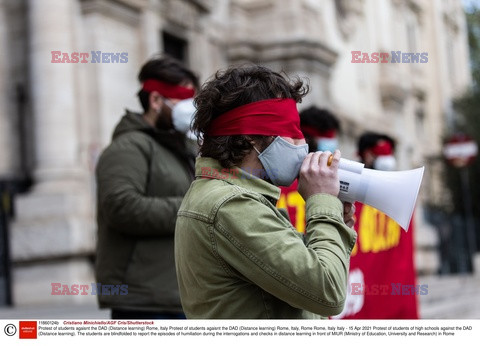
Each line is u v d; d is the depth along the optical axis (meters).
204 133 2.01
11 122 10.62
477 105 23.92
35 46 10.31
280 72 2.07
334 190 1.96
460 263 21.56
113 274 3.04
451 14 25.19
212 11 14.39
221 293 1.87
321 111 3.79
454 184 23.19
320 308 1.79
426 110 23.64
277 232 1.82
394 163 5.04
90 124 10.76
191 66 13.57
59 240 9.75
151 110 3.29
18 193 10.38
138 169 3.07
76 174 10.20
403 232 4.38
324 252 1.84
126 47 11.55
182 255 1.95
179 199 3.06
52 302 9.75
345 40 18.84
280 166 1.96
